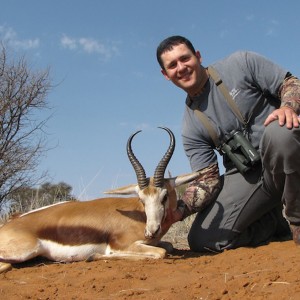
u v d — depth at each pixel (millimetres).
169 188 2490
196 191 2486
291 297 1498
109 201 2633
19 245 2369
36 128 5422
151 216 2373
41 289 1840
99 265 2240
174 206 2508
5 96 5230
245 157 2354
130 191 2520
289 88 2168
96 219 2521
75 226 2484
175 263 2203
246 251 2309
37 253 2410
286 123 1979
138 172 2473
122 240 2486
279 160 2088
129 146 2506
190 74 2369
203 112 2428
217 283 1729
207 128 2418
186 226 3719
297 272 1727
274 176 2193
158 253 2395
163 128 2518
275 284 1639
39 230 2443
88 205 2594
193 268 2049
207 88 2400
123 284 1848
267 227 2580
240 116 2355
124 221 2523
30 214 2543
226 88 2361
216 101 2387
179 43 2379
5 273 2236
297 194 2148
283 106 2057
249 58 2354
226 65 2395
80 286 1868
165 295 1649
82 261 2432
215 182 2502
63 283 1924
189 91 2422
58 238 2463
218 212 2490
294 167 2066
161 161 2463
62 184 5582
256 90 2367
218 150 2475
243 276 1790
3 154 5195
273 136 2029
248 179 2441
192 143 2504
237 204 2455
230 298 1565
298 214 2225
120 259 2404
